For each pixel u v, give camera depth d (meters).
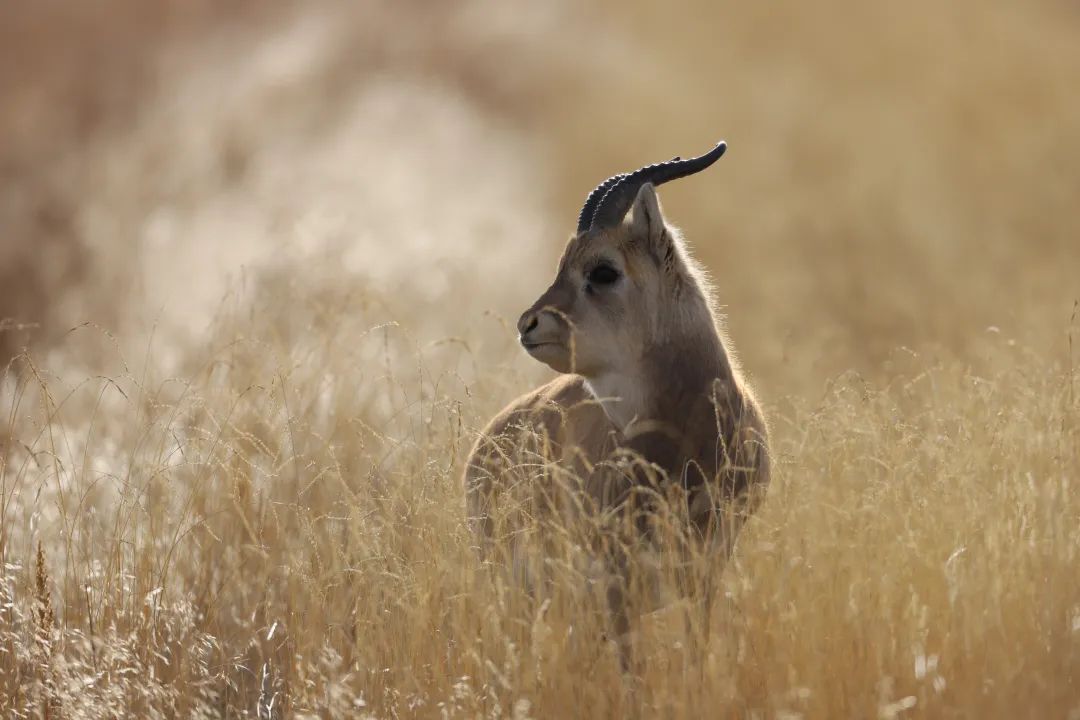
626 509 17.89
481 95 81.69
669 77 83.44
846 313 40.16
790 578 17.73
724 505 17.88
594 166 62.56
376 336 29.58
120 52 87.75
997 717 15.86
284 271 34.41
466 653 17.62
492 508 19.03
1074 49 80.75
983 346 30.31
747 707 16.53
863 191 55.22
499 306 37.31
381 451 23.62
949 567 17.84
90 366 32.47
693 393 18.98
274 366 25.89
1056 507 18.50
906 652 17.00
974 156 60.75
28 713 17.88
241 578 20.92
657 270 19.19
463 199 54.91
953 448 20.02
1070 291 38.41
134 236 45.44
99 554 21.42
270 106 73.25
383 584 18.70
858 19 92.75
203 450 22.38
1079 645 16.86
